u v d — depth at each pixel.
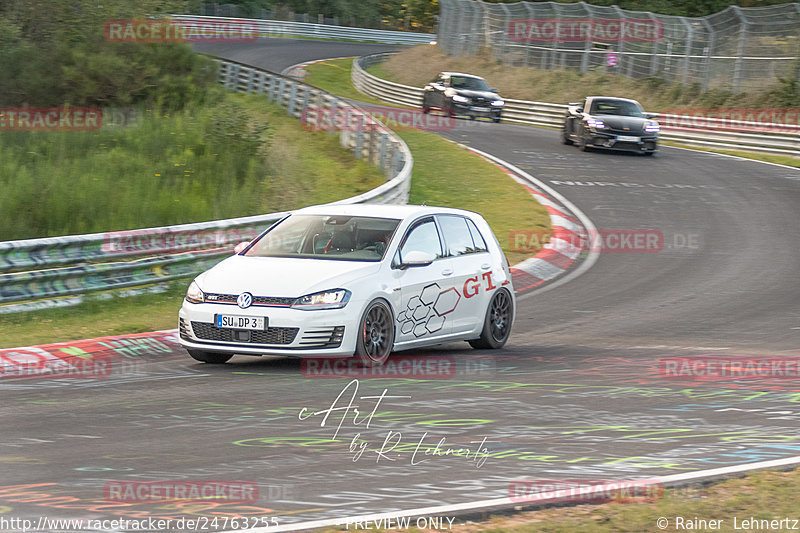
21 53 106.12
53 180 68.00
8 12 108.94
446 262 39.00
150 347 39.38
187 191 74.56
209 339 34.69
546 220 79.00
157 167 80.69
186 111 102.44
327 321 33.91
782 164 116.38
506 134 135.38
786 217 83.69
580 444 24.61
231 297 34.53
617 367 36.16
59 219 62.28
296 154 96.94
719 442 24.95
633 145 117.31
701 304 52.62
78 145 88.31
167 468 22.05
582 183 97.69
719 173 107.12
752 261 66.38
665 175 104.62
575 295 55.66
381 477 21.42
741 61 157.50
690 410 28.88
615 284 58.97
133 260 50.84
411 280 36.88
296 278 34.81
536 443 24.67
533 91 181.00
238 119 94.25
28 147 85.81
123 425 26.36
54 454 23.28
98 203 65.44
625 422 27.20
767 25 156.25
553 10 191.25
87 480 21.02
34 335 40.41
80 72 104.12
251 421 26.84
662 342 42.19
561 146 124.75
